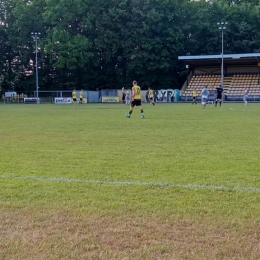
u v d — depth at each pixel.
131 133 13.73
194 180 6.50
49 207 5.13
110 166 7.75
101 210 4.99
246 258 3.62
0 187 6.15
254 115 23.30
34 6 66.62
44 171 7.33
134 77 66.88
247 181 6.40
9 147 10.47
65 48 60.56
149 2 63.25
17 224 4.54
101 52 66.19
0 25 68.88
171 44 64.62
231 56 55.84
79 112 28.75
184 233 4.21
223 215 4.77
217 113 25.61
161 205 5.17
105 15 62.62
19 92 66.88
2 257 3.68
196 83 62.84
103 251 3.79
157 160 8.36
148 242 3.98
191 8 67.69
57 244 3.96
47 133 13.94
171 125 16.73
